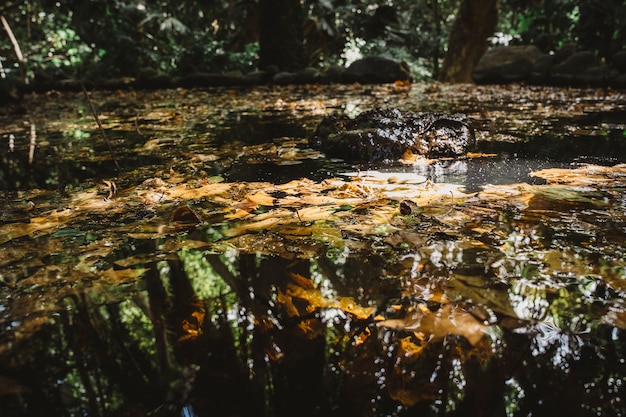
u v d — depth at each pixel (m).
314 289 0.87
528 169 1.74
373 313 0.79
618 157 1.92
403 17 11.22
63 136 2.94
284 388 0.64
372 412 0.60
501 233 1.09
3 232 1.21
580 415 0.58
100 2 8.62
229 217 1.26
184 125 3.21
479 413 0.59
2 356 0.72
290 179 1.66
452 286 0.86
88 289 0.90
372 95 5.09
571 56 6.01
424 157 1.97
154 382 0.65
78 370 0.68
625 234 1.07
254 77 7.58
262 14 8.12
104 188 1.64
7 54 9.63
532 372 0.65
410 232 1.10
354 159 1.97
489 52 6.90
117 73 9.17
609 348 0.69
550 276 0.89
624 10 6.68
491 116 3.19
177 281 0.91
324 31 9.64
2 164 2.17
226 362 0.69
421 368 0.67
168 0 10.66
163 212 1.32
